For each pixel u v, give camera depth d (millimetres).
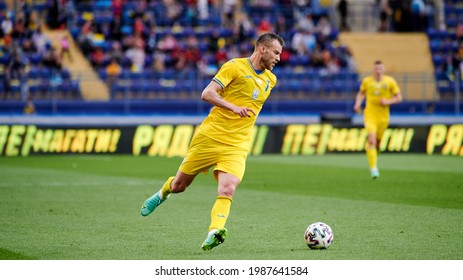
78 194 57094
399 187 61500
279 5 140125
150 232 39500
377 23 146000
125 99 113312
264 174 73438
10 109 109875
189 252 34000
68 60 120500
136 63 121312
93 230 40094
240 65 34469
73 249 34781
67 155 99938
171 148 101438
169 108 115125
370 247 34938
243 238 37625
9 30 121375
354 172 75500
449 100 120625
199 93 117438
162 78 116938
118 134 101125
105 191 59219
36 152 99188
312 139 104625
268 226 41500
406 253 33531
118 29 124062
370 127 69375
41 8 127875
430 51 138125
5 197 55031
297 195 56250
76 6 129750
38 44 119750
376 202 51906
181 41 129125
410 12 142125
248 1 138750
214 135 34438
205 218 44625
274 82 35312
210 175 73312
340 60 129250
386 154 103875
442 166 82812
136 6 130375
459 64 127875
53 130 99688
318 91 120062
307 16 136250
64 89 112062
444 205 50094
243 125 34625
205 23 134500
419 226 41062
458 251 33938
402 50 137625
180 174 35500
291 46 130750
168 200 53344
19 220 43688
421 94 122625
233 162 34219
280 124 103750
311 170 77875
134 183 65438
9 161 89688
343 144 105125
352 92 121312
